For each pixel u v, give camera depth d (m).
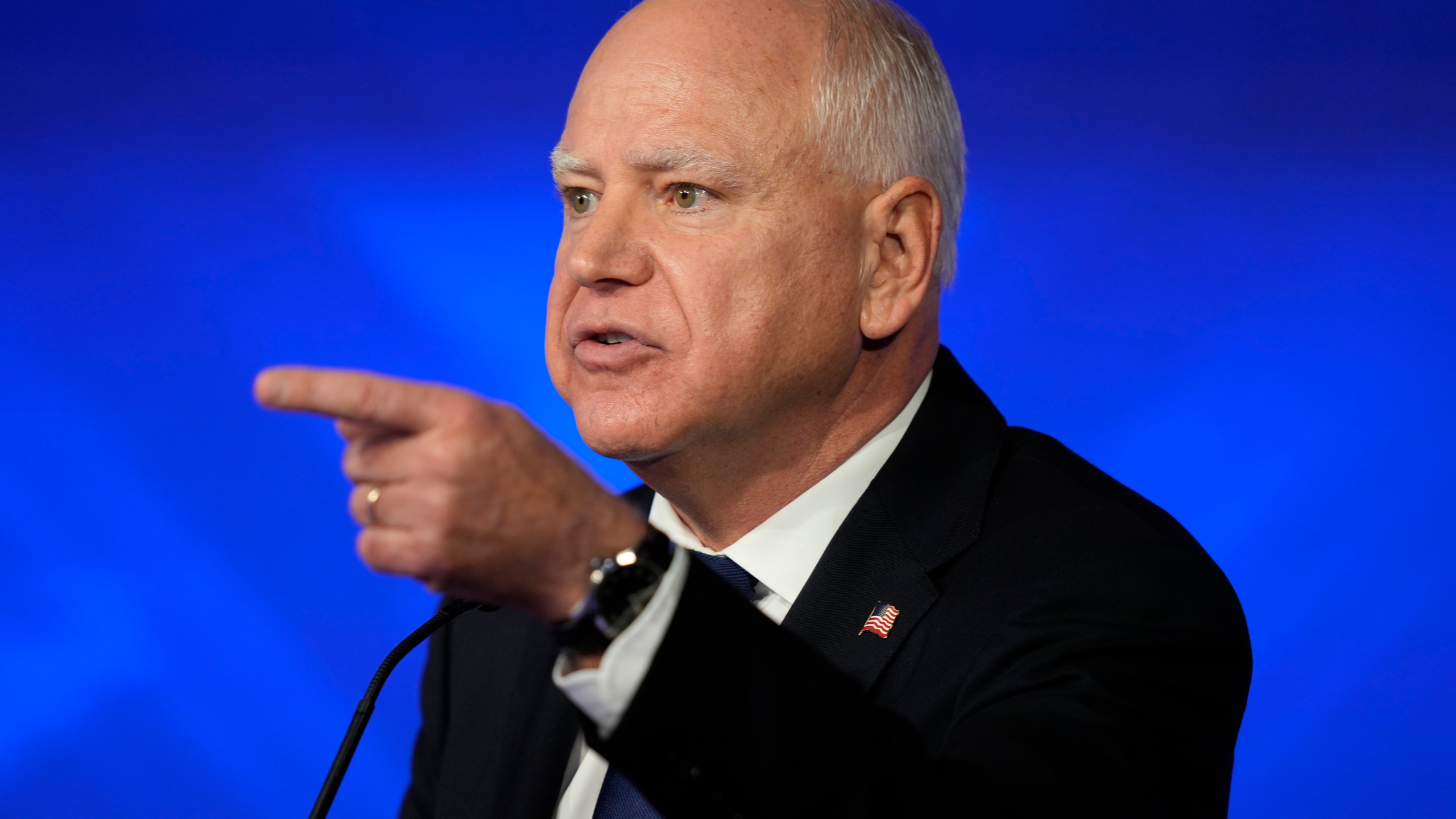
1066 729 3.51
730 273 4.33
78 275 12.62
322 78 12.51
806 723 2.93
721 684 2.91
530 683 5.34
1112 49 11.41
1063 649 3.97
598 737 2.96
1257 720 11.20
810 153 4.43
